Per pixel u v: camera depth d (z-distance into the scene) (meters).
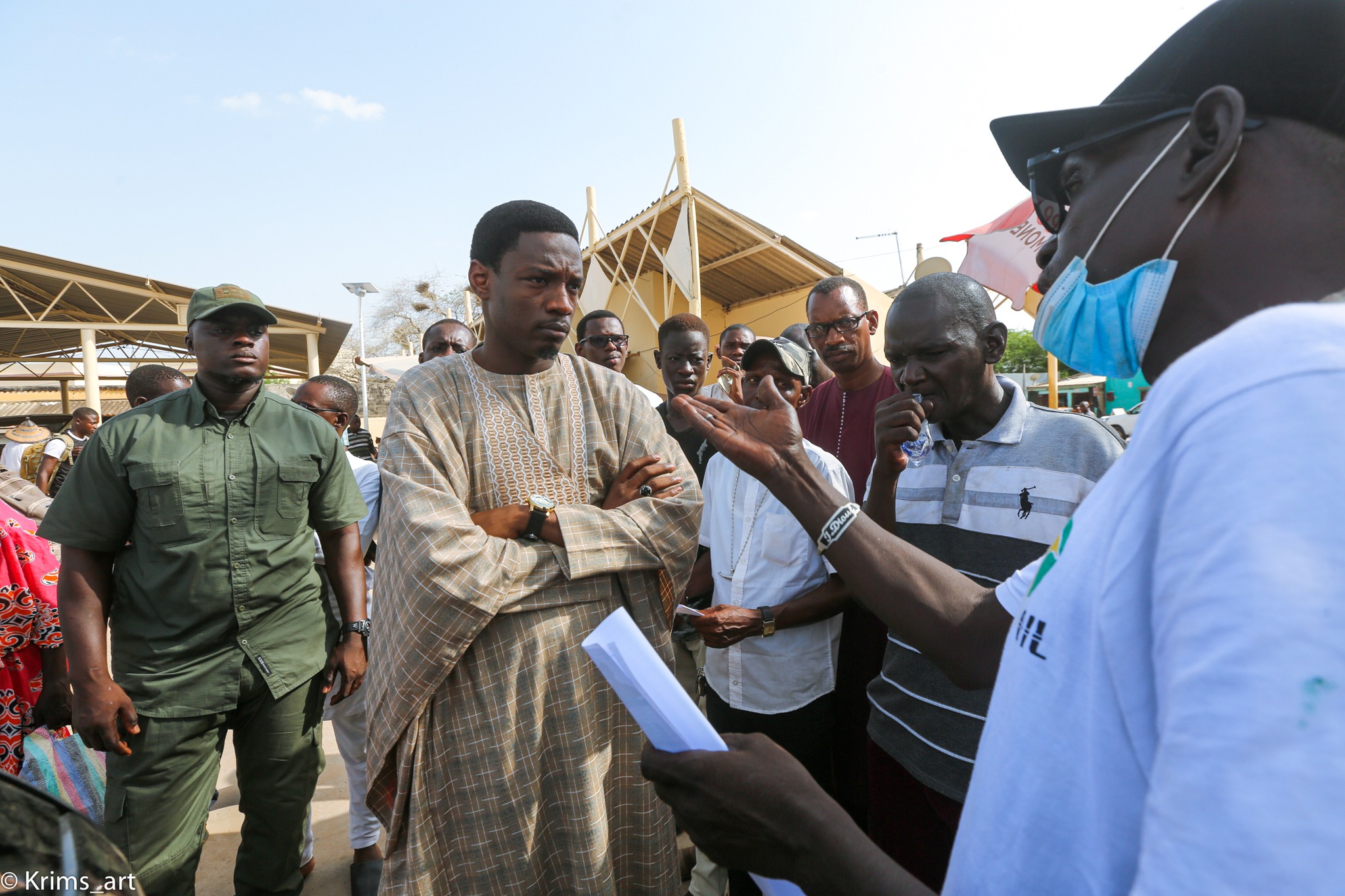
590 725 1.89
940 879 1.98
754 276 13.32
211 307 2.40
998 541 1.88
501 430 1.97
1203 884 0.36
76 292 17.06
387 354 38.88
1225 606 0.39
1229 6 0.64
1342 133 0.59
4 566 2.68
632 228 12.03
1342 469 0.38
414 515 1.76
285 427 2.65
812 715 2.49
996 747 0.65
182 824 2.37
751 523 2.57
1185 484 0.44
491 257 1.92
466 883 1.80
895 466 1.96
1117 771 0.52
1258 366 0.43
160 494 2.35
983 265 7.50
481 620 1.74
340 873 3.05
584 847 1.84
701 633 2.33
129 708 2.26
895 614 1.13
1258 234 0.61
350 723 2.97
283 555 2.53
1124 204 0.72
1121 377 0.83
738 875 2.37
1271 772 0.35
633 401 2.17
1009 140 0.88
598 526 1.88
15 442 8.06
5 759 2.72
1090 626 0.55
